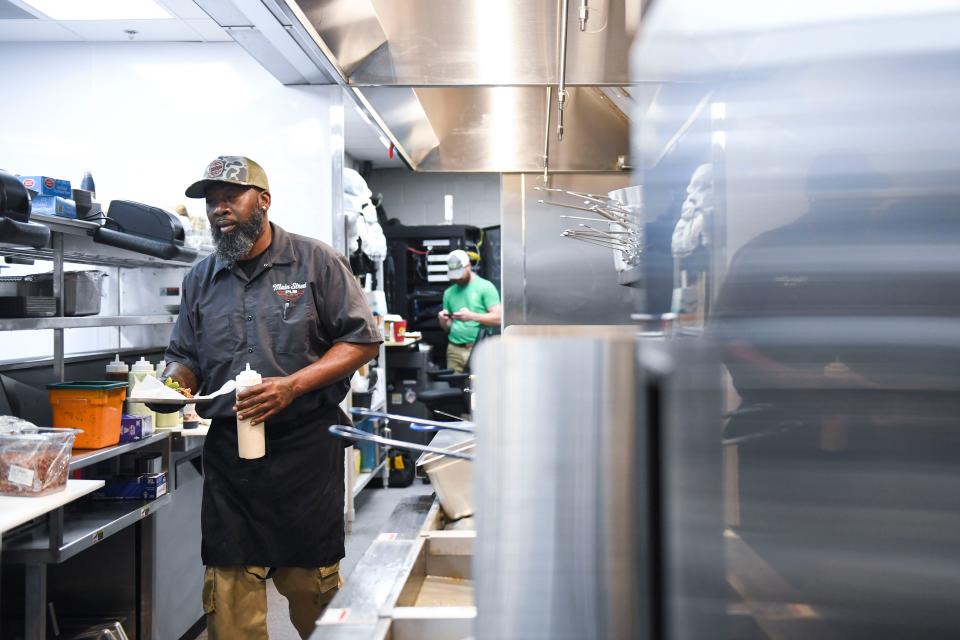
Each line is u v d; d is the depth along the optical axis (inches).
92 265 141.7
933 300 18.9
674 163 22.1
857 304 19.4
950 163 18.7
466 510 67.5
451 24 66.9
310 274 87.3
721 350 20.6
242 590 84.5
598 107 127.6
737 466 20.6
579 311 164.4
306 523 84.8
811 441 19.9
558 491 23.2
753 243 20.2
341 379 87.7
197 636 123.0
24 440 72.2
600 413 23.0
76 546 84.1
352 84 78.6
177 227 110.3
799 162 19.8
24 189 78.9
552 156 147.2
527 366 23.4
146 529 108.7
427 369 235.8
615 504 23.0
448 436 86.0
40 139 169.0
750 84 20.1
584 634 23.2
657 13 22.2
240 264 87.5
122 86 167.9
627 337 23.1
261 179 85.4
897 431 19.3
